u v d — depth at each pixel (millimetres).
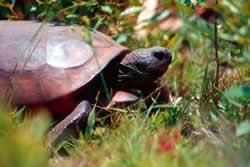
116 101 6051
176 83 6848
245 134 5020
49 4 6973
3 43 6109
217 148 4934
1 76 5941
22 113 5914
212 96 6094
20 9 7336
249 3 5582
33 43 6105
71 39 6176
